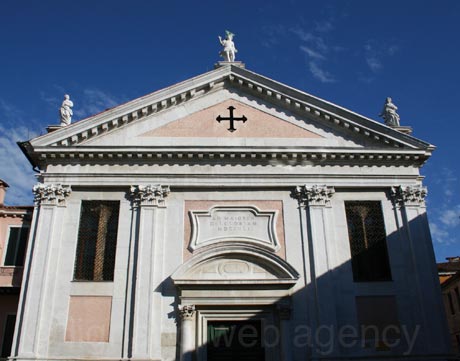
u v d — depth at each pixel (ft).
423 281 65.51
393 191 70.69
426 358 61.67
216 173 69.87
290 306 63.00
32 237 66.08
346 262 66.59
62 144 69.92
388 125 76.38
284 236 67.72
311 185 70.03
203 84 74.69
